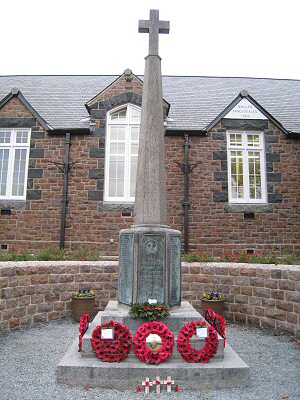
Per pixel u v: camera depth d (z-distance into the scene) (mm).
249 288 7633
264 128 12984
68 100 15062
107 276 8273
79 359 4539
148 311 4934
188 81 17656
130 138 12703
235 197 12609
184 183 12414
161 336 4508
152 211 5398
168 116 13742
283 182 12641
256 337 6582
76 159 12523
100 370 4293
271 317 7172
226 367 4336
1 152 12961
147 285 5137
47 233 12188
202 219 12234
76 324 7465
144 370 4273
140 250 5184
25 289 7309
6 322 6852
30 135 12867
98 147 12547
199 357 4445
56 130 12609
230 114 12992
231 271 7938
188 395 4059
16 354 5488
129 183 12453
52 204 12344
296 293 6730
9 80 17188
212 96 15773
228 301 7902
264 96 16234
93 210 12188
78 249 11477
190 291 8156
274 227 12312
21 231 12242
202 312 7871
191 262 8602
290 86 17578
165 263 5188
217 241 12117
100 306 8164
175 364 4410
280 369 4934
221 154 12680
